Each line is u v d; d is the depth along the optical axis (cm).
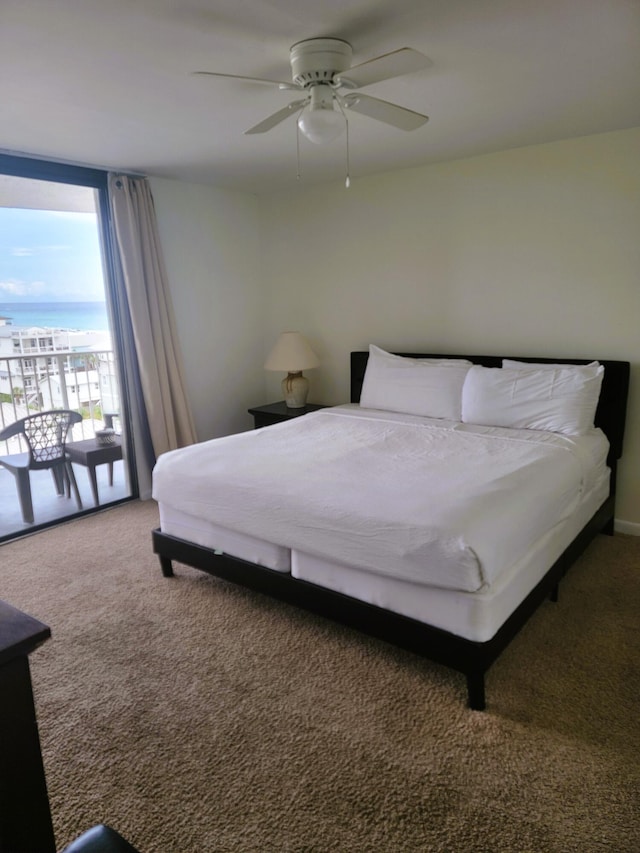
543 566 223
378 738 178
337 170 375
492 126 283
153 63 198
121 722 187
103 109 244
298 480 234
